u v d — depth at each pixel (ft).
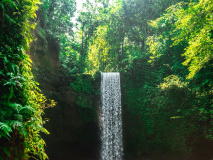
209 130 31.65
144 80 48.16
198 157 34.91
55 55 46.52
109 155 46.06
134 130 45.06
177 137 36.63
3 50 8.52
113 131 47.55
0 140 7.48
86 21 66.39
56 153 39.81
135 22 63.00
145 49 59.72
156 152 40.24
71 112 43.42
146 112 44.04
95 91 48.83
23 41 10.29
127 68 51.42
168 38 45.73
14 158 8.00
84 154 45.27
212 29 23.00
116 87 50.57
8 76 8.48
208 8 22.18
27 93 9.49
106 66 82.84
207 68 28.99
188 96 36.17
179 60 43.24
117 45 68.33
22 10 9.99
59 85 42.83
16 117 7.63
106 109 49.73
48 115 38.37
